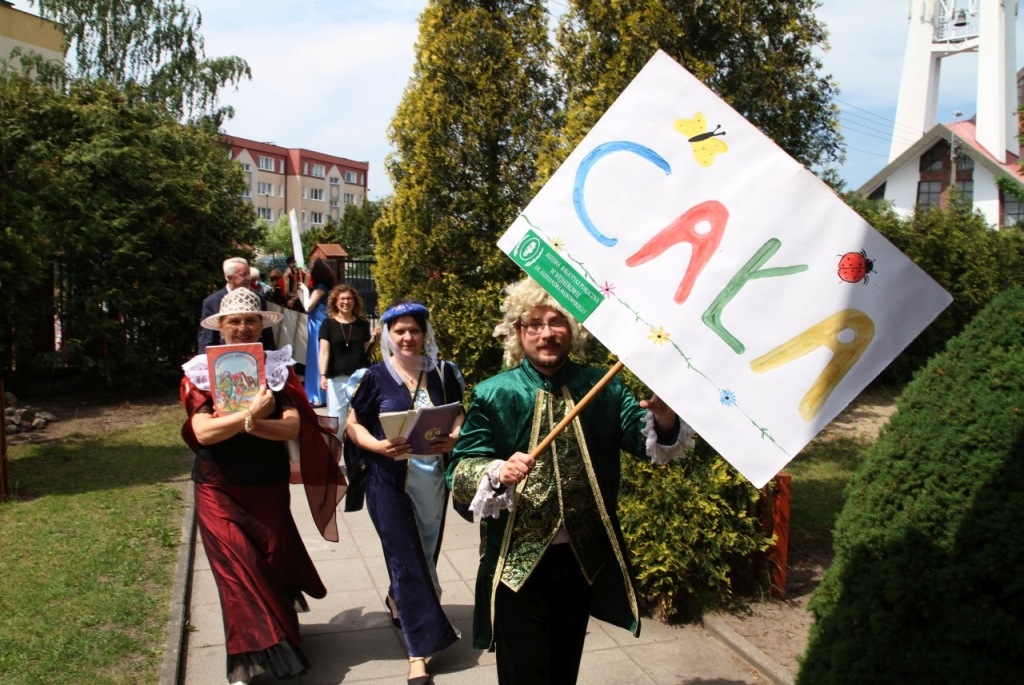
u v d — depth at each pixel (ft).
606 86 15.78
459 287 21.61
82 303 35.65
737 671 12.84
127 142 37.68
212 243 39.27
